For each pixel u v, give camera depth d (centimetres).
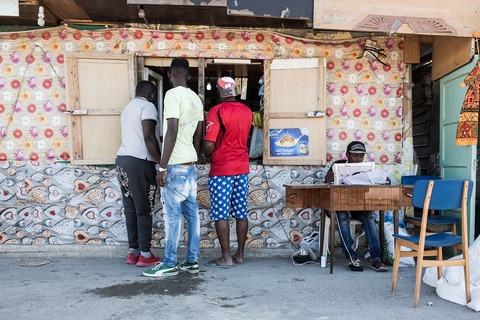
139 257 405
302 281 357
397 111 466
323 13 369
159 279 361
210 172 399
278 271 390
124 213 425
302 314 282
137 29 447
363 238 460
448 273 327
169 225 366
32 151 451
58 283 351
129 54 443
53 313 284
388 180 398
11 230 448
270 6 362
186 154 363
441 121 484
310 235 452
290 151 456
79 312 285
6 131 449
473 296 296
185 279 361
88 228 451
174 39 451
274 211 459
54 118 450
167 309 290
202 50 453
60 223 450
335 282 354
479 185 435
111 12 433
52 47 447
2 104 448
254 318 275
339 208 368
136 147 388
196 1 354
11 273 383
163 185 355
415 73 615
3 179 448
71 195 450
